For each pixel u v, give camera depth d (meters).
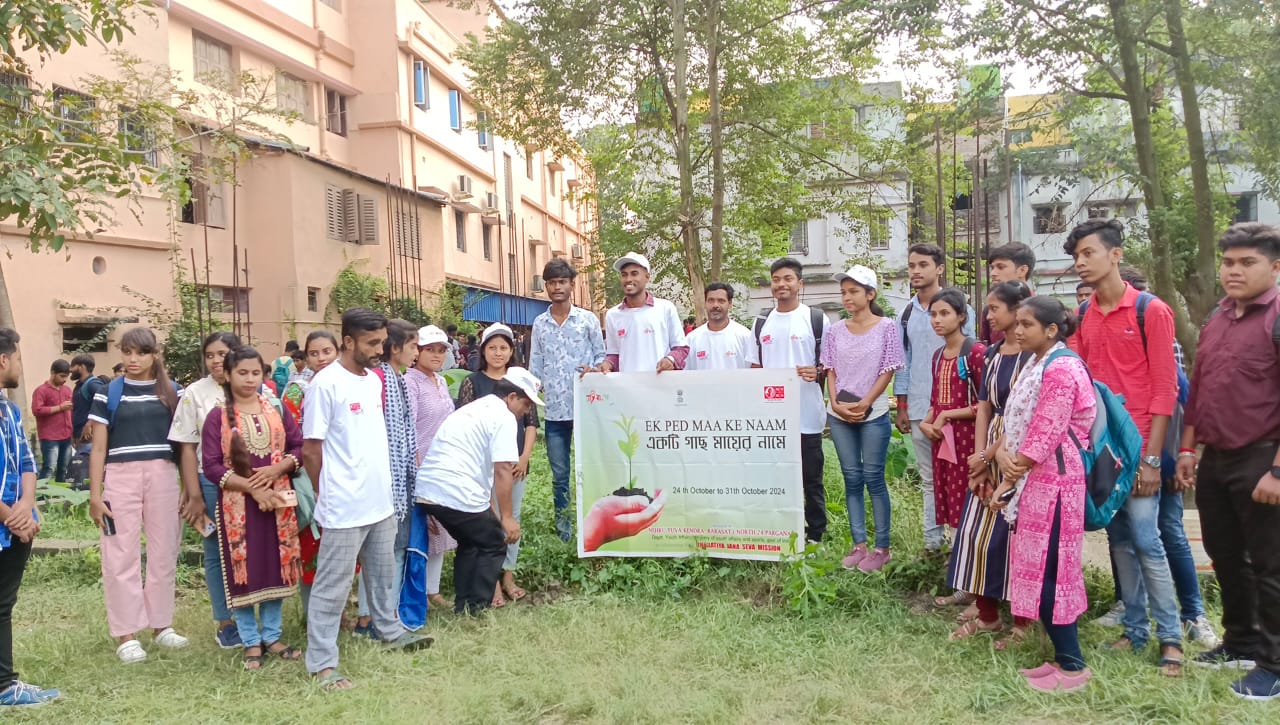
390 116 20.14
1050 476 3.97
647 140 16.62
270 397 4.91
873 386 5.58
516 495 5.93
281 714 3.95
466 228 24.50
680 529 5.92
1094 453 3.99
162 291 13.91
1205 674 3.88
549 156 32.88
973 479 4.46
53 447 10.29
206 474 4.57
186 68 15.34
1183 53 11.23
